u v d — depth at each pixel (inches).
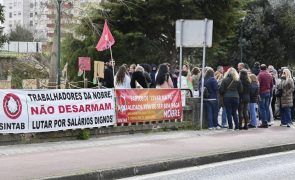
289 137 535.8
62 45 1221.7
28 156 394.9
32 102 452.8
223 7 1230.9
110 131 514.3
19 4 3860.7
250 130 592.7
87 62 926.4
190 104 588.7
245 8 1632.6
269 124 638.5
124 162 374.3
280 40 1744.6
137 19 1179.9
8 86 1070.4
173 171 379.6
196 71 666.2
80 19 1159.6
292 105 655.8
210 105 585.9
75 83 1019.9
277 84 689.6
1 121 434.9
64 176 325.1
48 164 362.6
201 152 426.9
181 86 635.5
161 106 557.9
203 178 351.9
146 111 544.1
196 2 1201.4
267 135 549.3
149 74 645.3
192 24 572.1
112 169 350.0
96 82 788.6
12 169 343.0
